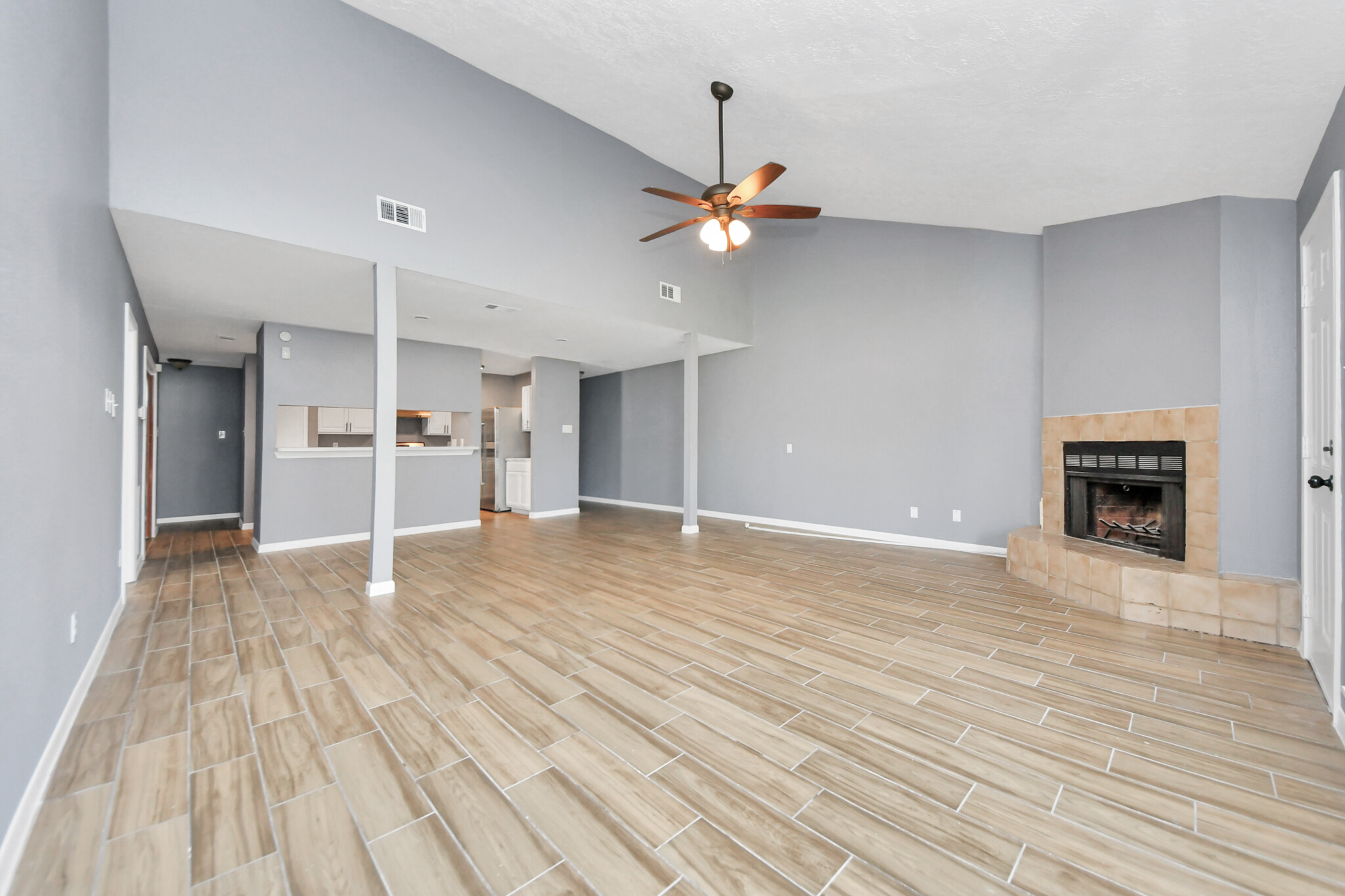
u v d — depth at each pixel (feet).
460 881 4.26
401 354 20.39
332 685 7.72
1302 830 4.95
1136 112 9.33
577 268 16.19
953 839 4.79
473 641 9.39
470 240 13.64
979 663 8.60
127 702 7.16
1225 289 11.29
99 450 8.63
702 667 8.39
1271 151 9.53
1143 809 5.21
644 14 10.38
